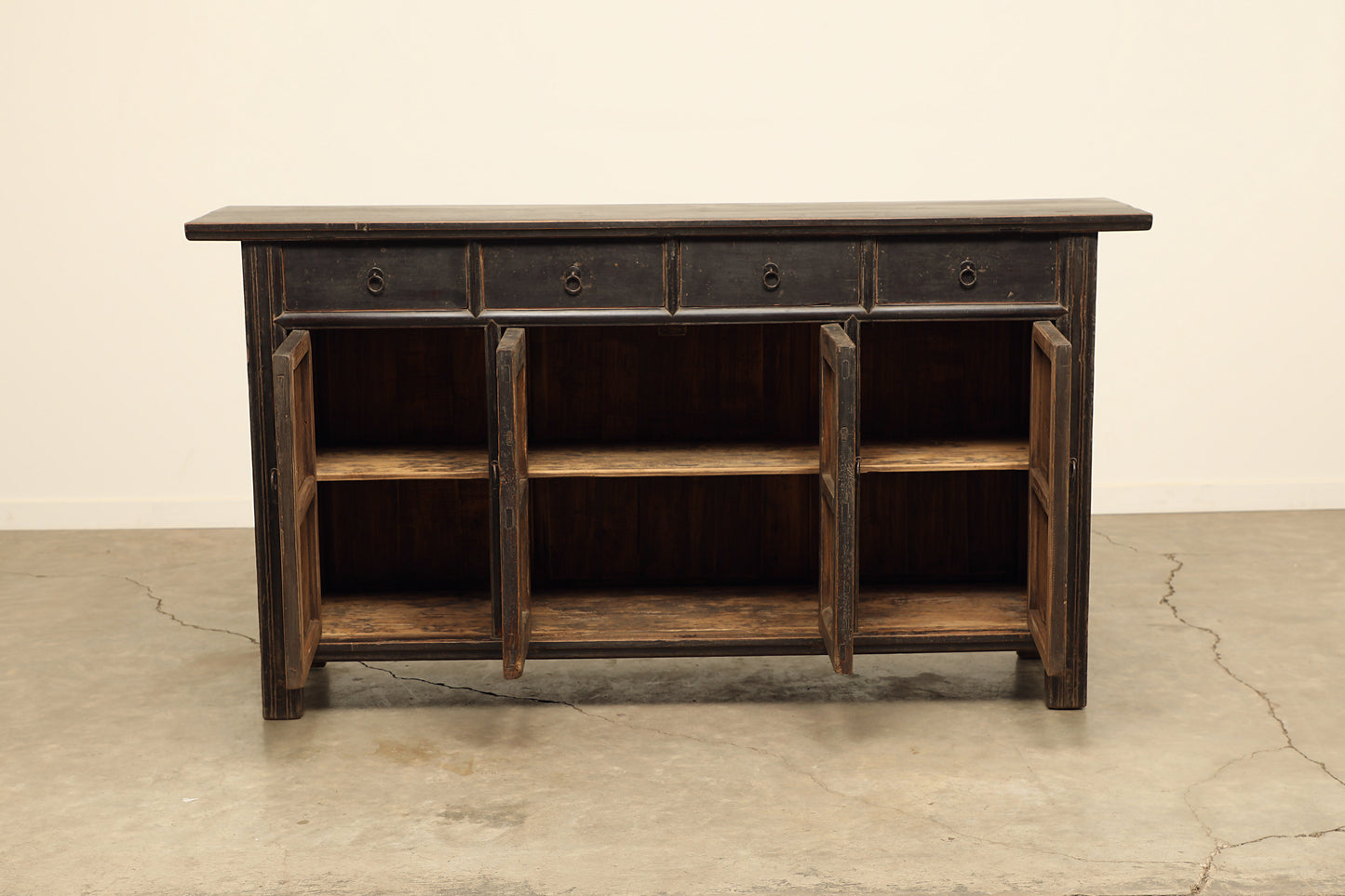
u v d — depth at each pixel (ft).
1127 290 16.85
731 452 11.76
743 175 16.51
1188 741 10.39
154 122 16.02
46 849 8.78
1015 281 10.44
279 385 9.68
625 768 10.00
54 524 16.78
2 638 12.83
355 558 12.55
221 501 16.89
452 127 16.26
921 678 11.75
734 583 12.66
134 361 16.53
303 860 8.64
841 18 16.20
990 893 8.18
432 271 10.34
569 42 16.15
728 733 10.62
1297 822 9.06
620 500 12.63
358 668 12.10
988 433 12.42
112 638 12.85
